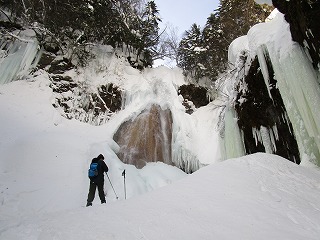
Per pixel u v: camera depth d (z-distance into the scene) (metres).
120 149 14.27
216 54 20.59
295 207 4.09
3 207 7.71
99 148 12.15
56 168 10.29
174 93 18.81
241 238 2.96
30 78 15.88
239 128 13.46
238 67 12.44
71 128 13.91
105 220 3.68
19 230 3.57
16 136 11.28
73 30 19.19
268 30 10.88
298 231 3.20
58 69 17.19
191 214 3.74
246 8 19.77
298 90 8.65
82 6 17.86
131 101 17.38
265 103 11.46
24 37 17.73
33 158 10.46
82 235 3.18
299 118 8.93
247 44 12.83
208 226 3.32
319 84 8.25
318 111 7.95
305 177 6.30
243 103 12.63
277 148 11.45
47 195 8.88
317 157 8.32
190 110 18.91
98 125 15.72
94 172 7.32
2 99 13.42
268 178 5.66
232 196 4.41
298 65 8.66
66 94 16.11
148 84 18.58
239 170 6.02
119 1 22.48
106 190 9.97
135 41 21.34
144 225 3.40
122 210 4.11
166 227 3.32
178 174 13.54
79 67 18.20
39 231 3.46
